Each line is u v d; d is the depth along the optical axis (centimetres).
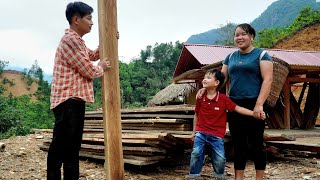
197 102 478
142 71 5638
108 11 404
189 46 1431
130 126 741
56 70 371
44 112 3381
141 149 567
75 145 380
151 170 580
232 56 439
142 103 4638
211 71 462
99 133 754
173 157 625
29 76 8888
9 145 762
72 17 376
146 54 6812
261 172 414
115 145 401
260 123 408
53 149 374
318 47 2581
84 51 372
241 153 424
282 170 579
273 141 680
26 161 614
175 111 680
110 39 403
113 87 402
